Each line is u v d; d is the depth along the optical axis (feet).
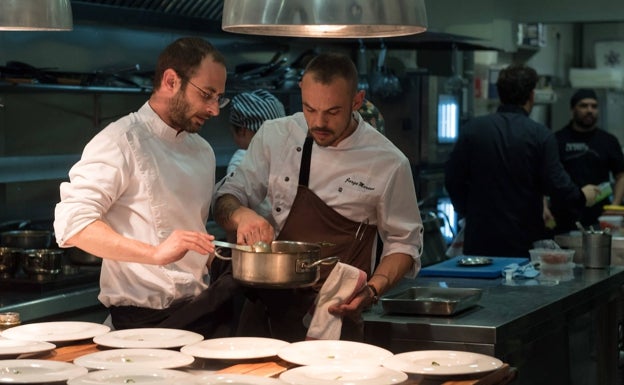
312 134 10.29
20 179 16.53
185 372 8.64
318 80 9.89
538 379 12.25
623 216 20.48
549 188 17.95
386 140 11.16
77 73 16.07
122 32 18.40
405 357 9.11
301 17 7.93
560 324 13.00
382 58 22.29
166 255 9.40
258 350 9.12
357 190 10.89
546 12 30.04
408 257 11.11
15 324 10.27
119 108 18.75
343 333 10.62
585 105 23.86
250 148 11.44
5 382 7.82
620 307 15.72
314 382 7.95
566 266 14.65
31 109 17.02
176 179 10.46
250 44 21.90
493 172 18.24
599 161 24.00
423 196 23.53
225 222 10.72
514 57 33.58
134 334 9.70
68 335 9.60
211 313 10.31
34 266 14.12
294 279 9.36
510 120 18.24
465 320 11.15
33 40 16.62
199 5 19.69
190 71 10.03
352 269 10.36
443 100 24.23
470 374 8.61
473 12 29.01
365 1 7.92
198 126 10.31
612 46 36.32
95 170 9.93
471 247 18.61
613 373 15.57
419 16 8.36
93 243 9.55
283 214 11.06
